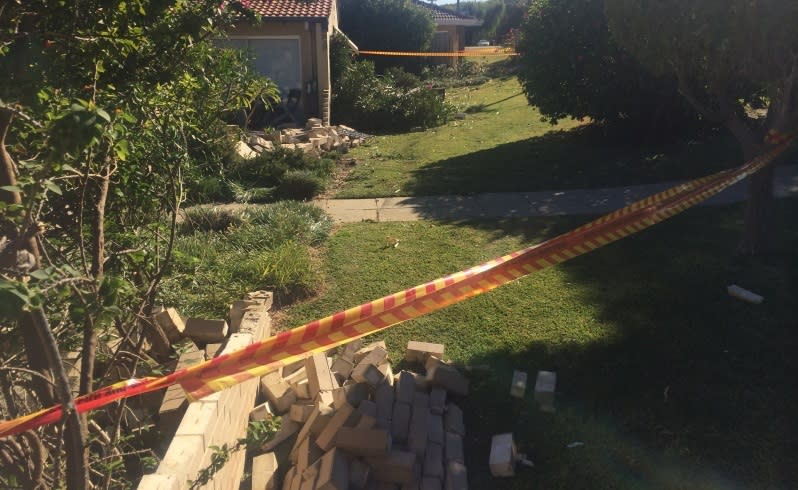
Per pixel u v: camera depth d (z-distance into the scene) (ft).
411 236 29.76
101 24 9.34
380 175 42.78
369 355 17.15
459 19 124.77
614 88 45.52
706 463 13.88
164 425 14.34
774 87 21.90
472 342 19.70
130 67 9.98
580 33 45.78
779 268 22.95
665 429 15.03
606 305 21.26
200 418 12.05
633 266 24.16
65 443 8.56
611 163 41.88
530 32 48.78
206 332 18.11
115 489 12.10
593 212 32.12
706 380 16.67
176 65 10.67
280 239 28.30
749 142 23.40
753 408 15.49
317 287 24.23
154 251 12.62
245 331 17.16
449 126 64.64
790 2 18.99
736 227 27.66
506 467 13.93
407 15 102.99
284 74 65.36
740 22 19.98
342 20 102.63
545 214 32.32
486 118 67.26
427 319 21.18
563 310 21.18
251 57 15.83
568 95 47.70
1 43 7.89
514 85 92.12
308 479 12.74
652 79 43.86
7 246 7.40
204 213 30.86
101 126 6.39
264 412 15.66
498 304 21.91
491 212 33.24
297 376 17.31
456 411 15.85
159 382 8.30
